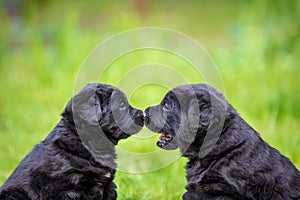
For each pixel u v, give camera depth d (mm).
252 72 14664
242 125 7555
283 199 7434
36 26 18953
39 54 16391
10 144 11047
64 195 7465
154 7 25062
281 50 15938
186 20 23281
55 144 7621
